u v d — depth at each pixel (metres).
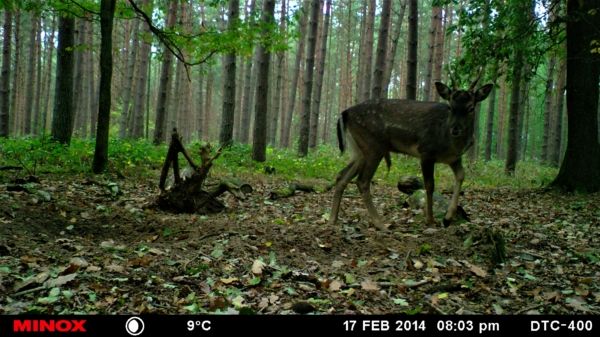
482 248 2.72
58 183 3.98
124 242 2.74
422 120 3.17
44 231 2.75
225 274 2.25
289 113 12.78
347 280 2.26
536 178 7.51
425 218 3.48
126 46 13.62
